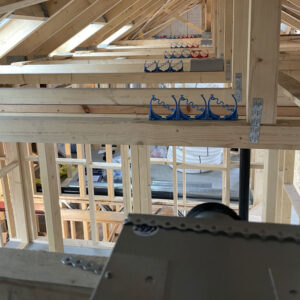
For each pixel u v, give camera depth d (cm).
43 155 292
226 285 51
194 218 65
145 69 282
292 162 353
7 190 416
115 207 621
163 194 613
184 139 151
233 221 64
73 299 64
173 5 830
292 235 59
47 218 308
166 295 50
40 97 229
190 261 55
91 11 372
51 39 379
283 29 862
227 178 443
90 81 265
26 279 65
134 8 483
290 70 301
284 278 52
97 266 67
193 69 271
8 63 357
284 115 228
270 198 281
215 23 467
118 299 50
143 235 61
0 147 409
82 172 575
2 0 191
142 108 222
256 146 145
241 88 215
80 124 158
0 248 73
